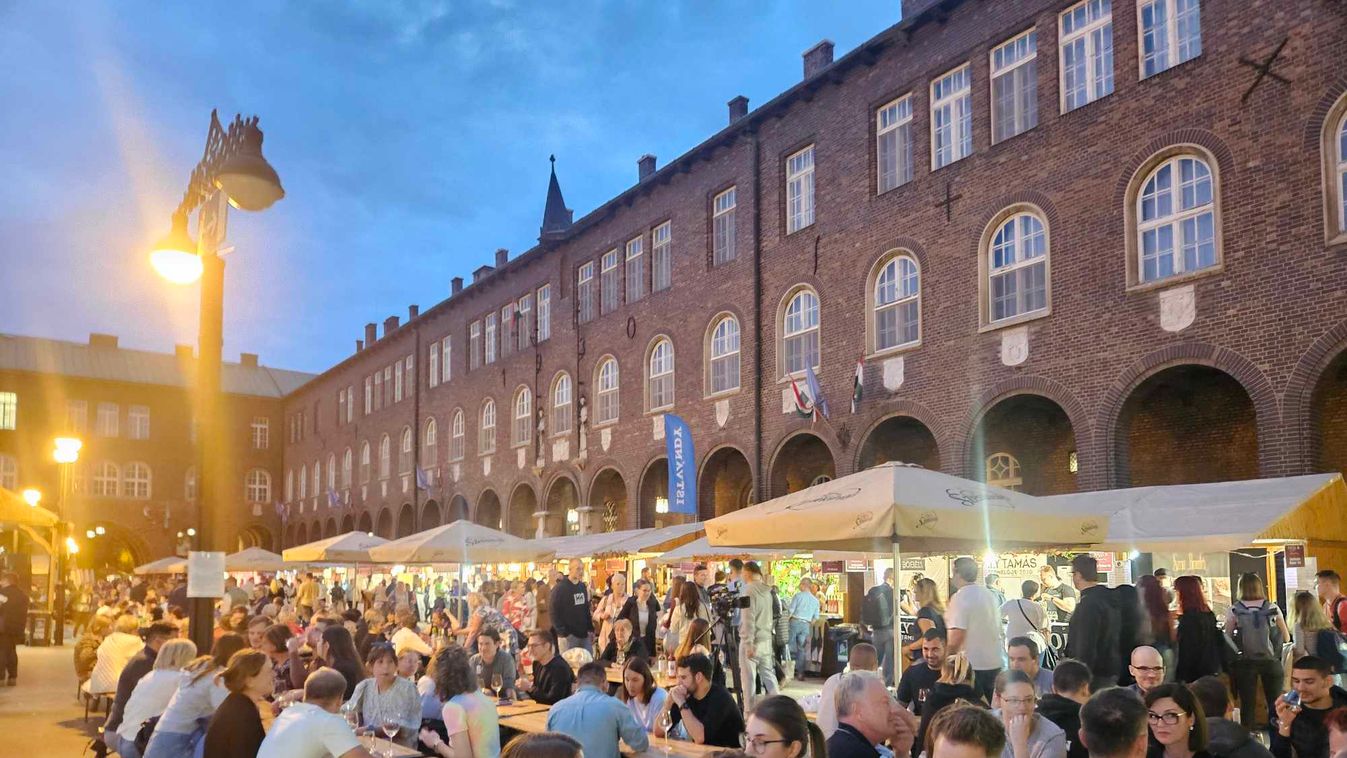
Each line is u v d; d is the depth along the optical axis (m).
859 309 23.31
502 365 40.16
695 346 28.72
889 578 19.84
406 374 49.44
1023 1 20.31
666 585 27.22
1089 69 19.19
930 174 21.94
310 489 61.75
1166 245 17.58
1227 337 16.34
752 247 26.73
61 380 64.25
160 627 10.98
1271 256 15.90
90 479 64.12
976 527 9.64
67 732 14.84
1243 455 17.81
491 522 41.19
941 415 21.05
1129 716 4.25
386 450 51.03
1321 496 13.41
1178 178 17.50
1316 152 15.52
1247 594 11.27
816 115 25.22
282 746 6.48
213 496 8.85
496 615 15.45
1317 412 15.32
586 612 18.11
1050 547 12.34
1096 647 8.96
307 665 11.97
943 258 21.42
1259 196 16.16
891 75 23.19
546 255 37.59
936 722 4.23
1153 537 13.46
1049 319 19.11
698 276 28.89
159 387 67.12
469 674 8.39
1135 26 18.30
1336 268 15.12
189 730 8.48
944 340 21.19
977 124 21.02
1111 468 17.80
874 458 23.64
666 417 26.55
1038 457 20.86
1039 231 19.75
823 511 9.90
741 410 26.67
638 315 31.67
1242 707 9.85
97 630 16.88
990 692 9.44
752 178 26.95
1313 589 13.89
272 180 8.66
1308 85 15.70
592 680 8.11
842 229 24.06
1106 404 17.95
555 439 35.91
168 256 9.50
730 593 15.56
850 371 23.38
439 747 8.45
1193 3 17.59
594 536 24.98
